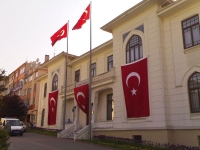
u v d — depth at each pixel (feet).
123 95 60.03
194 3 49.39
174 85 50.29
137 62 57.16
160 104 49.96
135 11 59.21
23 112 131.34
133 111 55.72
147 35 56.24
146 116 52.39
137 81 56.03
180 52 50.52
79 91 75.82
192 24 49.52
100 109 74.38
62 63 97.45
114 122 61.21
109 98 72.08
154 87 51.98
